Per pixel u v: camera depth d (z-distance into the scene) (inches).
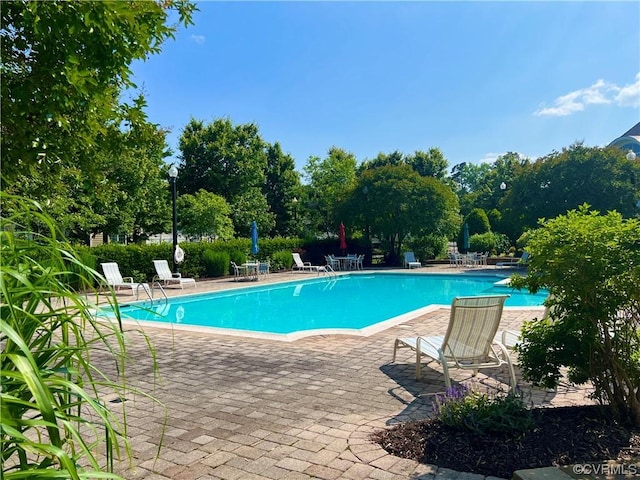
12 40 119.3
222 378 204.4
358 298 592.1
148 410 165.0
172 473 117.9
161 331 319.6
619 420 131.1
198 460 125.0
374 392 182.5
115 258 601.0
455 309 179.8
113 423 149.7
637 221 125.6
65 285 61.7
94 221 641.0
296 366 222.8
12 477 46.1
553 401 167.8
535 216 816.3
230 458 125.9
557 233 129.9
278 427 147.6
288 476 115.0
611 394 131.8
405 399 173.8
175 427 148.8
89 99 132.5
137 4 129.8
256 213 1249.4
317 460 123.2
